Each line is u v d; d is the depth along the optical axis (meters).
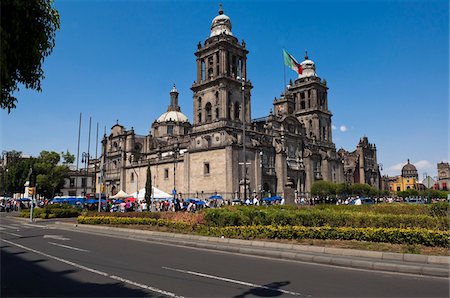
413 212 25.98
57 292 11.73
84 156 79.62
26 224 45.59
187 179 86.62
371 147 140.62
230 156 78.56
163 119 121.44
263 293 11.62
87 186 130.00
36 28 10.30
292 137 100.94
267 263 17.12
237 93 85.75
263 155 89.81
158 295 11.36
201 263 17.06
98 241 26.58
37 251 21.05
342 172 116.62
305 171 102.50
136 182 104.69
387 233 19.30
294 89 119.38
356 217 21.69
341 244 19.84
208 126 84.00
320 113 114.50
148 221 34.94
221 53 82.81
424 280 13.55
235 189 78.12
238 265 16.56
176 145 101.00
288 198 43.31
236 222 26.34
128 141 109.62
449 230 18.08
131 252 20.73
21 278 13.79
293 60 77.25
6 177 113.19
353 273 14.80
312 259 17.58
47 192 113.81
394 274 14.61
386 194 118.25
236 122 83.44
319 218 22.92
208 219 28.28
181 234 27.39
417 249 17.50
